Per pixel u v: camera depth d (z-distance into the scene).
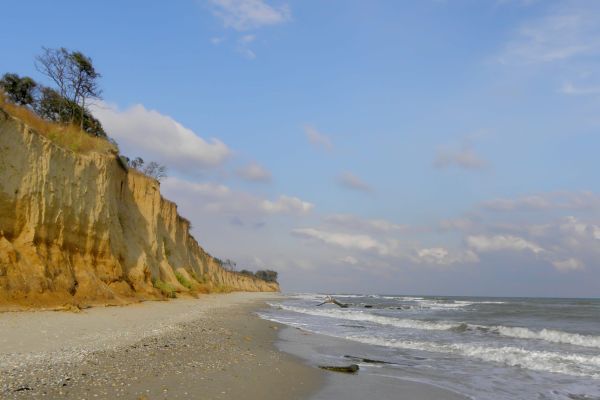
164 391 8.41
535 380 12.30
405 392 10.34
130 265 35.03
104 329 15.60
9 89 43.03
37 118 28.14
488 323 30.92
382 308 57.00
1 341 11.58
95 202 28.89
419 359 15.23
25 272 19.91
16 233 21.33
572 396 10.62
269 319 30.84
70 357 10.34
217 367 11.14
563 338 21.50
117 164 40.03
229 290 96.50
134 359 10.89
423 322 29.12
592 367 14.21
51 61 44.97
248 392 9.16
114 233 33.34
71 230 25.62
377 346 18.08
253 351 14.55
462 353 16.62
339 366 12.66
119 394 7.89
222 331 19.20
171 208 60.84
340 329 25.27
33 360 9.70
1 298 17.83
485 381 11.99
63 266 23.20
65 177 25.83
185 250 67.25
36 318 16.44
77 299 22.42
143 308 26.09
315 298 94.88
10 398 7.00
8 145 21.64
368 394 9.97
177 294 43.47
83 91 48.03
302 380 10.84
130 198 42.72
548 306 65.75
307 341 18.97
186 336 16.02
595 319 35.59
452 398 10.03
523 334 23.27
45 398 7.21
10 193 21.19
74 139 30.62
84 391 7.84
